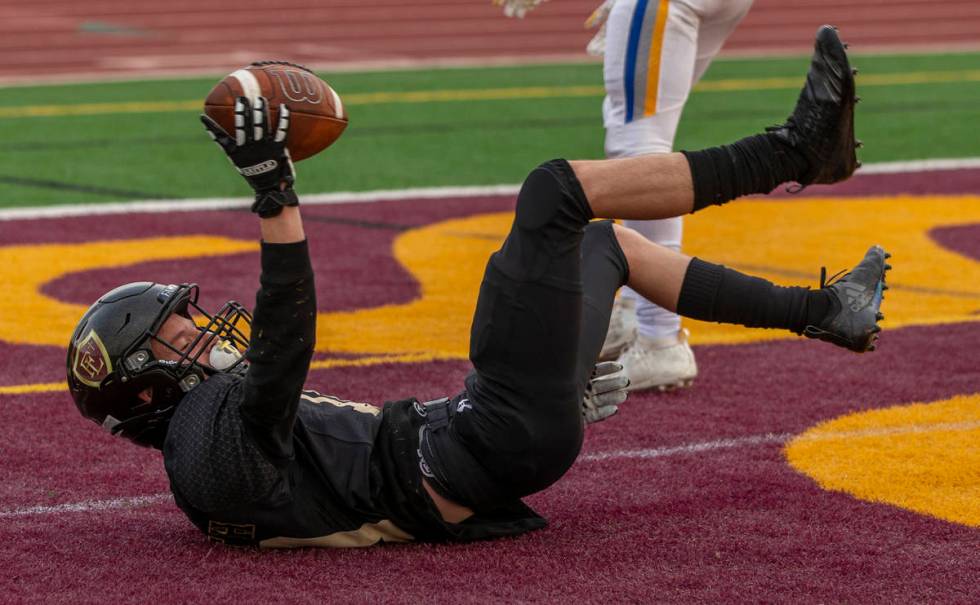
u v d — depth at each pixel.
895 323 12.06
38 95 31.95
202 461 6.38
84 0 53.44
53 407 9.72
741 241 15.82
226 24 47.91
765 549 6.84
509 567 6.61
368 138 24.67
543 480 6.77
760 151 6.61
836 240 15.79
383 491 6.75
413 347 11.44
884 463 8.27
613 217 6.52
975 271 14.16
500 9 50.81
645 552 6.82
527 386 6.52
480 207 18.23
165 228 16.81
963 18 48.75
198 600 6.19
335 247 15.63
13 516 7.50
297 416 6.75
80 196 19.09
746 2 10.23
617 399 7.38
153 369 6.58
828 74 6.50
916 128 25.31
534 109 28.50
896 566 6.59
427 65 38.28
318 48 42.62
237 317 6.89
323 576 6.49
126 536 7.13
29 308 12.80
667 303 7.16
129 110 29.00
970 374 10.36
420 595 6.24
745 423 9.23
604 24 10.73
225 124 5.93
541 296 6.41
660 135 10.00
